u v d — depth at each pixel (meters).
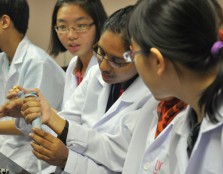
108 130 1.00
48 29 2.69
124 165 0.84
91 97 1.15
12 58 1.55
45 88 1.41
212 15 0.58
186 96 0.62
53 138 0.89
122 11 0.91
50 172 1.15
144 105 0.94
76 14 1.32
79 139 0.93
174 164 0.71
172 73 0.59
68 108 1.21
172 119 0.78
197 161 0.61
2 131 1.25
